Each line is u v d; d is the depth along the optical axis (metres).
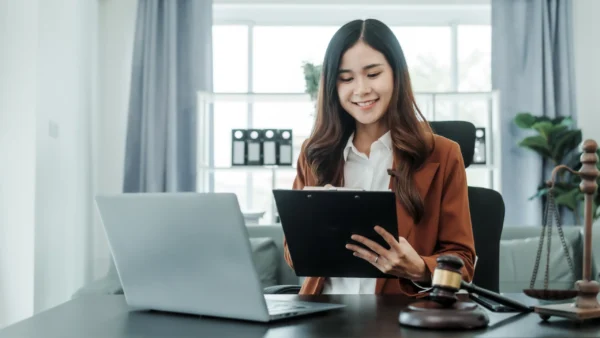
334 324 1.05
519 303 1.16
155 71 4.64
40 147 3.59
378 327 1.02
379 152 1.69
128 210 1.15
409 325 1.01
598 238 3.35
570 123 4.32
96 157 4.70
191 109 4.68
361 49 1.59
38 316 1.19
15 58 3.51
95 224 4.67
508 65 4.70
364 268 1.34
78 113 4.31
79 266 4.32
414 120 1.61
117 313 1.22
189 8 4.71
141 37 4.67
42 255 3.62
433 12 5.02
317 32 5.04
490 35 5.05
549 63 4.67
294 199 1.21
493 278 1.78
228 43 5.02
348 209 1.19
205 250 1.08
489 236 1.79
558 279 3.26
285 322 1.08
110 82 4.82
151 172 4.58
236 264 1.06
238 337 0.96
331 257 1.32
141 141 4.62
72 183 4.18
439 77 5.03
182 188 4.66
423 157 1.59
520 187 4.62
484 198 1.81
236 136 4.38
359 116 1.62
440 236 1.59
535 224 4.56
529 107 4.68
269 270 3.35
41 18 3.59
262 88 5.02
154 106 4.62
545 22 4.70
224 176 4.96
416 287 1.41
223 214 1.03
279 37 5.03
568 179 4.52
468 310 1.02
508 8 4.70
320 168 1.69
